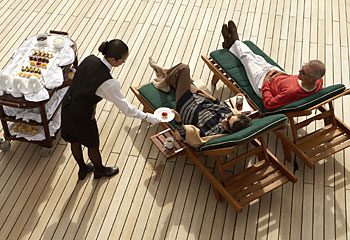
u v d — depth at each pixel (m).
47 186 4.25
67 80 4.47
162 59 5.64
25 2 6.40
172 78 4.48
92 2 6.48
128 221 4.02
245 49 4.90
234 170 4.44
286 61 5.64
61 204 4.11
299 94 4.26
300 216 4.09
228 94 5.26
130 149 4.61
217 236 3.94
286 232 3.98
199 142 3.96
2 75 3.97
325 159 4.55
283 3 6.58
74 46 4.57
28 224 3.96
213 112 4.28
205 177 4.39
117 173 4.38
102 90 3.43
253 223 4.04
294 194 4.25
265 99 4.43
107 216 4.04
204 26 6.15
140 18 6.25
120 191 4.24
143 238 3.91
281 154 4.61
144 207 4.12
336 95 4.22
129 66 5.53
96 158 4.08
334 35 6.06
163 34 6.00
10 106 4.00
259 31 6.07
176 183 4.33
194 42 5.91
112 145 4.64
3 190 4.20
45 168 4.40
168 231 3.96
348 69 5.56
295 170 4.45
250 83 4.72
